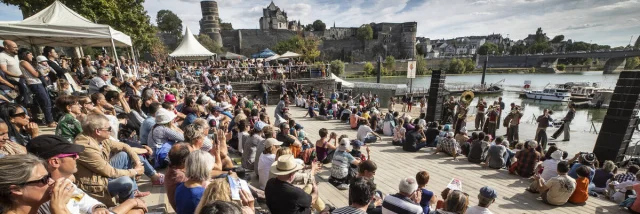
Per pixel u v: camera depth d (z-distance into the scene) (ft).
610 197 18.47
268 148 14.49
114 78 23.13
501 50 471.21
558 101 112.98
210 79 58.44
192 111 21.45
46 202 5.61
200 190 7.53
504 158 24.16
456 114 49.67
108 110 15.64
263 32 249.14
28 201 4.88
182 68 60.90
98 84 20.72
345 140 17.60
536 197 18.75
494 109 43.24
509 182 21.26
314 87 69.72
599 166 28.78
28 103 17.95
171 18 214.28
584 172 17.26
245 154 17.74
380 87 88.02
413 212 9.36
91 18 48.62
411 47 287.69
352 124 38.34
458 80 225.56
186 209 7.38
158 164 14.05
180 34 220.84
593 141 41.52
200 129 11.65
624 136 27.20
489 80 222.28
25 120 11.34
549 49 437.99
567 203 17.75
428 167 24.36
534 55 304.30
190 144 11.31
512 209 17.20
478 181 21.45
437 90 44.88
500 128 51.19
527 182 21.25
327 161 21.79
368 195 8.39
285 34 255.29
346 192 17.07
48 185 5.18
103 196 9.22
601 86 148.66
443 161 25.95
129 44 34.45
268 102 65.00
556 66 310.04
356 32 314.55
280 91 65.05
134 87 24.17
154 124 14.75
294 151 19.67
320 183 18.37
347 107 45.03
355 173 17.35
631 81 26.11
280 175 9.12
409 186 9.71
